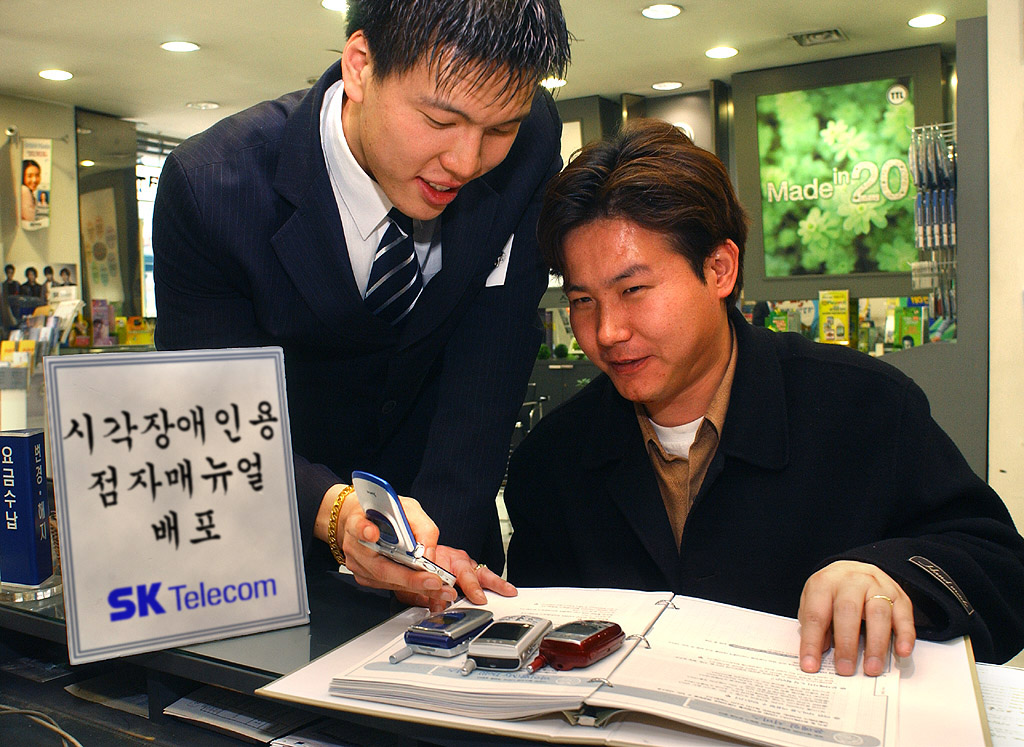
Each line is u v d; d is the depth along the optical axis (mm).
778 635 762
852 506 1078
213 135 1067
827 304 4422
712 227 962
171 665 836
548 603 866
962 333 2607
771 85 5039
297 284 1052
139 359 858
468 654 686
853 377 1120
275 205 1050
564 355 4164
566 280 1008
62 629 880
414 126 833
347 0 889
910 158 2928
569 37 855
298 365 1186
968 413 2619
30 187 5375
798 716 597
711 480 1084
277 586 889
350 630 877
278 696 702
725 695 627
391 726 688
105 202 5910
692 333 977
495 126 853
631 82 5238
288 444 915
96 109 5750
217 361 890
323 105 1047
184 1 3793
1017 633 934
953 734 587
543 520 1263
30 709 911
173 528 857
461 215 1114
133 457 849
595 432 1179
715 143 5270
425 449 1225
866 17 4211
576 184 960
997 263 2484
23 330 4676
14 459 967
